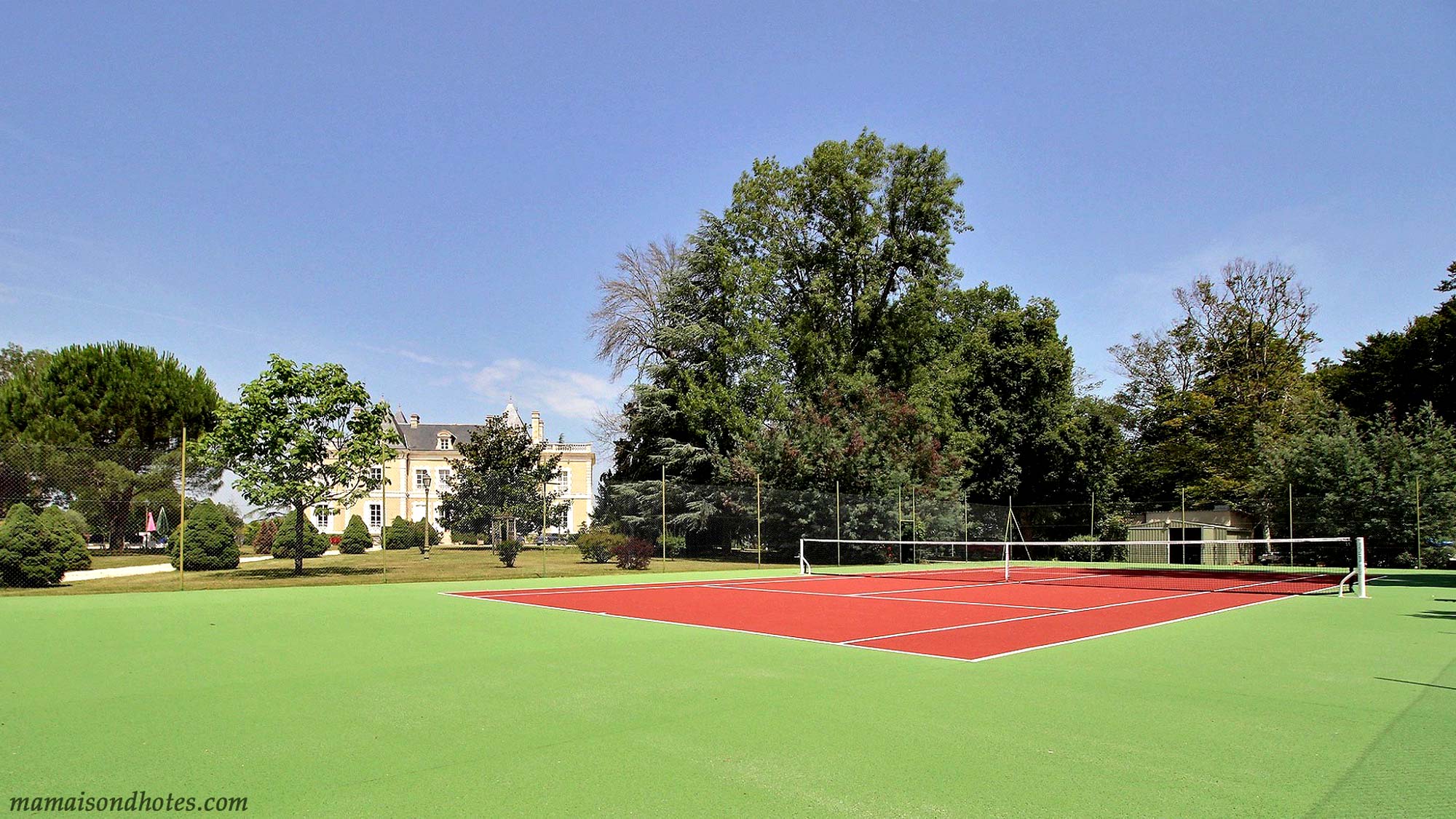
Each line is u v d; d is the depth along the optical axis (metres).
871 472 33.28
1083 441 43.19
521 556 35.31
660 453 38.66
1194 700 6.97
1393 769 4.97
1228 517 35.25
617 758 5.15
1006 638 10.98
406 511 63.91
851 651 9.74
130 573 24.28
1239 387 43.78
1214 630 12.02
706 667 8.55
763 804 4.32
